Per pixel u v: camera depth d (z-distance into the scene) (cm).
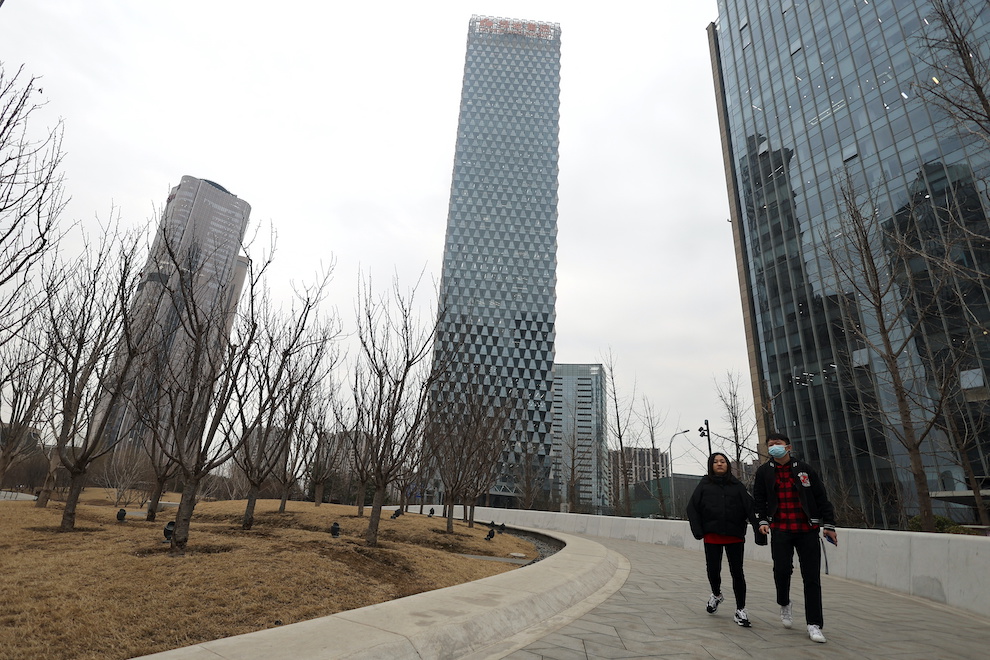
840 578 965
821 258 3822
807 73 4319
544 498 7856
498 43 13262
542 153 12250
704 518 549
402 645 360
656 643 429
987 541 649
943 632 520
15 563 620
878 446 3147
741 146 5053
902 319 2902
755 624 516
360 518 1798
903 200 3191
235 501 2383
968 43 692
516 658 379
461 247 11300
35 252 693
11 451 1445
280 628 382
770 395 4184
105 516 1360
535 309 10862
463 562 1023
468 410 2177
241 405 917
